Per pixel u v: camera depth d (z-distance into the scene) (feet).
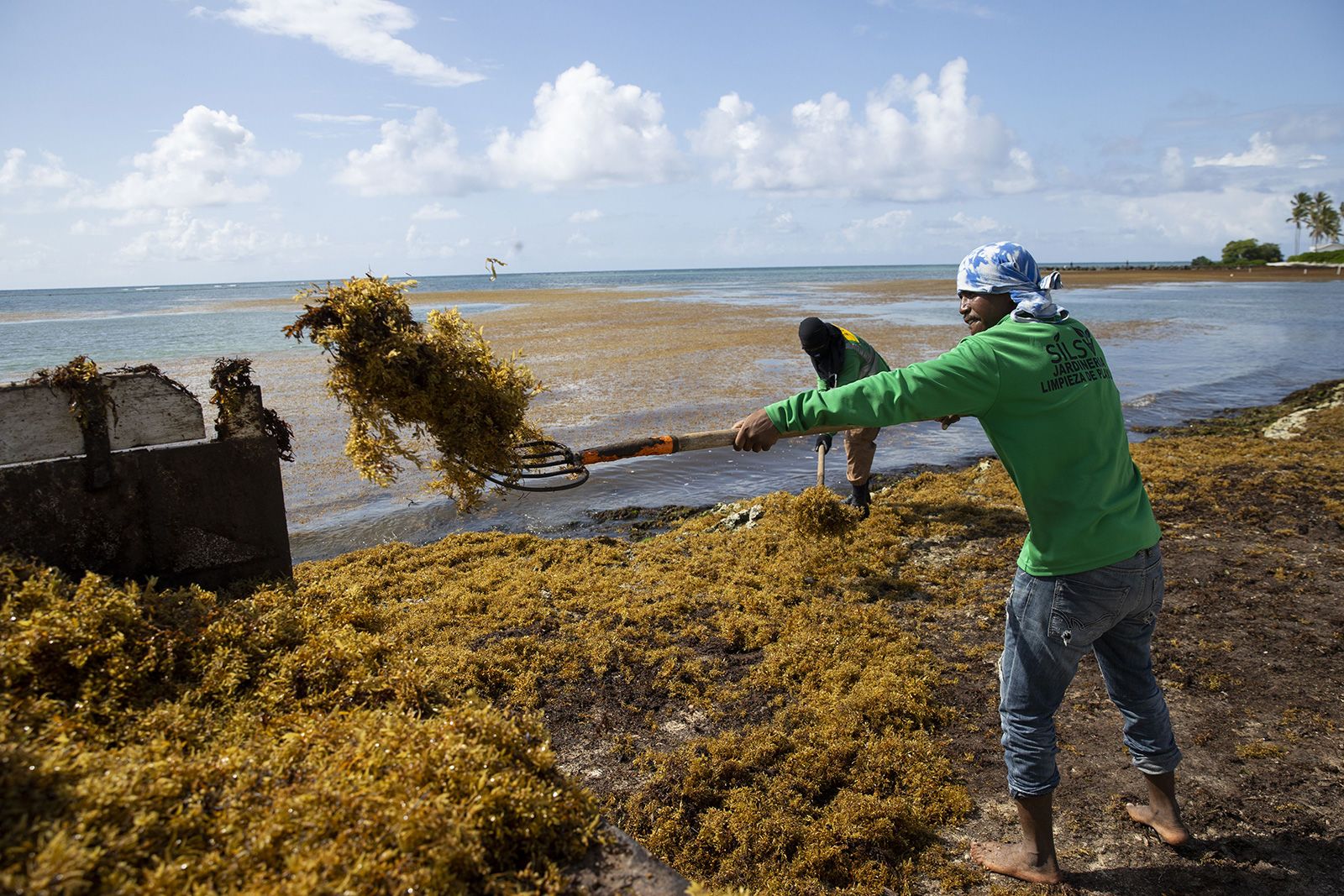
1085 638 9.15
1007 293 9.61
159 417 10.97
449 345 11.56
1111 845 10.61
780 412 9.53
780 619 17.35
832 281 309.83
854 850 10.77
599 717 13.96
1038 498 8.99
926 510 24.38
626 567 21.09
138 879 5.74
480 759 7.21
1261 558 19.48
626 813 11.46
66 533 10.30
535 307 143.23
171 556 11.16
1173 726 13.06
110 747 7.54
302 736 7.56
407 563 21.29
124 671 8.36
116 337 93.76
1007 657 9.77
